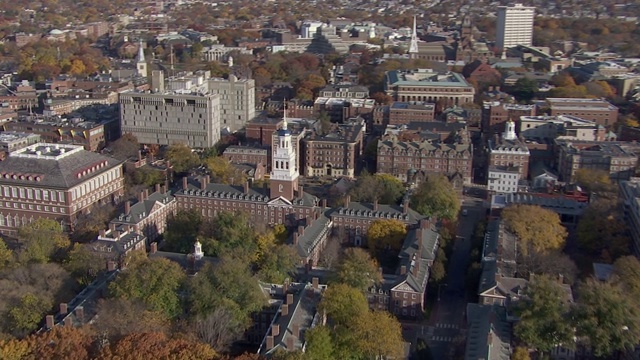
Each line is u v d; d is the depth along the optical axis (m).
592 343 197.25
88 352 179.88
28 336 184.88
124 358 171.12
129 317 192.50
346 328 198.75
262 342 198.38
